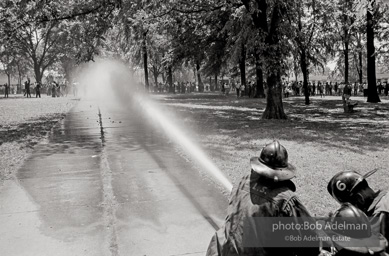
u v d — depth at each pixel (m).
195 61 45.56
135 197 6.14
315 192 6.05
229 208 2.46
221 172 7.52
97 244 4.52
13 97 48.00
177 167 8.05
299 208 2.20
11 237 4.76
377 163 8.02
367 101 29.94
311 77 82.44
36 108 25.89
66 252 4.34
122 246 4.46
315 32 26.44
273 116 17.86
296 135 12.20
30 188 6.73
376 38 30.03
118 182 7.02
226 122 16.41
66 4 19.38
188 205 5.72
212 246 2.57
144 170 7.86
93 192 6.45
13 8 17.80
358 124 15.29
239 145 10.45
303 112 21.66
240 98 38.62
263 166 2.26
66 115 20.34
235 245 2.30
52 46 61.84
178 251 4.32
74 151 10.05
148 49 45.56
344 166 7.79
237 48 19.48
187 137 12.11
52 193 6.43
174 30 27.38
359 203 2.39
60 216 5.39
